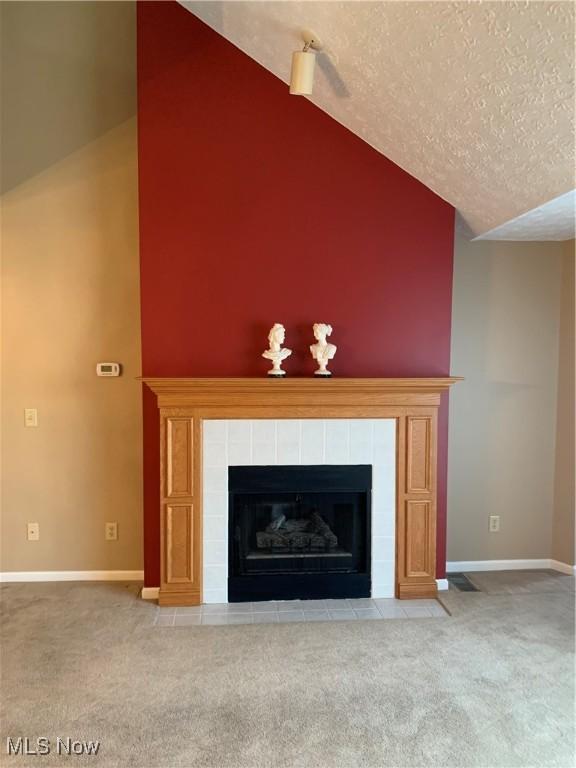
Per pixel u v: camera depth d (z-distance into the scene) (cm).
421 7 221
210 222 341
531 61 211
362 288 352
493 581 380
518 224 341
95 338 369
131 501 375
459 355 393
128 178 365
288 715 236
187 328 342
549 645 294
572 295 387
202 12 325
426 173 337
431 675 266
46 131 361
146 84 334
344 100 320
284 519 362
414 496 351
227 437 339
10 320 365
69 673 265
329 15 262
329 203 347
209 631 308
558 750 216
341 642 297
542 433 401
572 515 391
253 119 341
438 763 209
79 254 366
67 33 359
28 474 371
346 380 330
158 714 236
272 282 346
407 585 351
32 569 375
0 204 361
